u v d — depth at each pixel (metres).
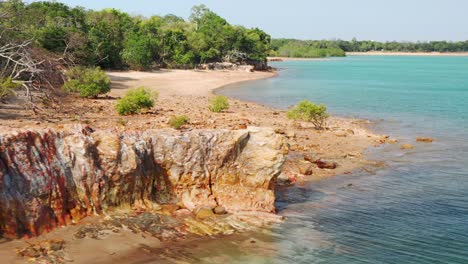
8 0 43.25
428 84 66.06
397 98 47.16
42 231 11.08
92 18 74.75
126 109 26.48
